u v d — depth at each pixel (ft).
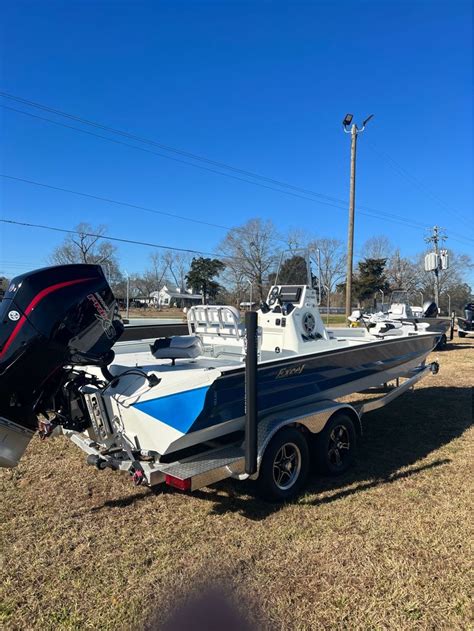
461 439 18.13
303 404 13.98
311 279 19.01
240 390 11.82
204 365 13.03
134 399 10.82
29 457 16.01
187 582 9.11
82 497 12.97
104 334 11.35
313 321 17.24
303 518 11.67
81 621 8.12
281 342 16.62
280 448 12.45
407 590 8.73
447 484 13.69
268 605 8.41
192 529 11.16
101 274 11.50
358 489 13.41
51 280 10.66
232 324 14.62
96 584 9.09
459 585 8.87
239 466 11.38
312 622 7.98
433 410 22.75
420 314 54.85
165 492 13.30
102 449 12.21
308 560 9.80
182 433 10.61
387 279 165.68
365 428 19.74
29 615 8.27
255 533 10.93
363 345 16.35
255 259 120.47
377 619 8.02
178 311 113.19
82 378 11.69
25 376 10.43
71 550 10.31
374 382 17.69
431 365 21.75
